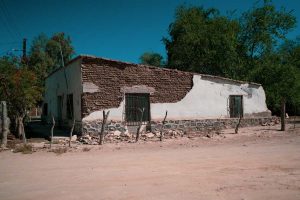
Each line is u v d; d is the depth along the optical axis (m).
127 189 5.94
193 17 28.16
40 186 6.23
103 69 14.56
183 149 10.83
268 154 9.50
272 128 17.88
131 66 15.32
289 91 26.41
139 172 7.32
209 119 17.77
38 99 16.23
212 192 5.68
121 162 8.55
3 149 11.01
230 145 11.67
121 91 14.91
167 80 16.44
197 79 17.55
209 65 27.03
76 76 15.04
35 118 33.66
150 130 15.70
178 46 28.30
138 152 10.29
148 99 15.87
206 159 8.83
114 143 12.45
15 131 15.78
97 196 5.55
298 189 5.84
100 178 6.80
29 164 8.41
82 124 13.98
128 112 15.15
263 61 27.19
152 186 6.12
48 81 22.56
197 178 6.70
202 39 25.94
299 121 23.14
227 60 25.77
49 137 14.11
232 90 19.05
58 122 19.00
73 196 5.57
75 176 7.01
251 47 28.77
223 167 7.77
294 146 11.06
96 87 14.33
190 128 17.03
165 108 16.28
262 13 28.17
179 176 6.89
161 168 7.73
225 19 27.14
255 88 20.22
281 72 26.06
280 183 6.25
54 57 42.94
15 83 14.50
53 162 8.65
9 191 5.94
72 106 16.14
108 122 14.44
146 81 15.73
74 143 12.52
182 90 16.94
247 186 6.05
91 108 14.16
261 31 28.16
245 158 8.91
